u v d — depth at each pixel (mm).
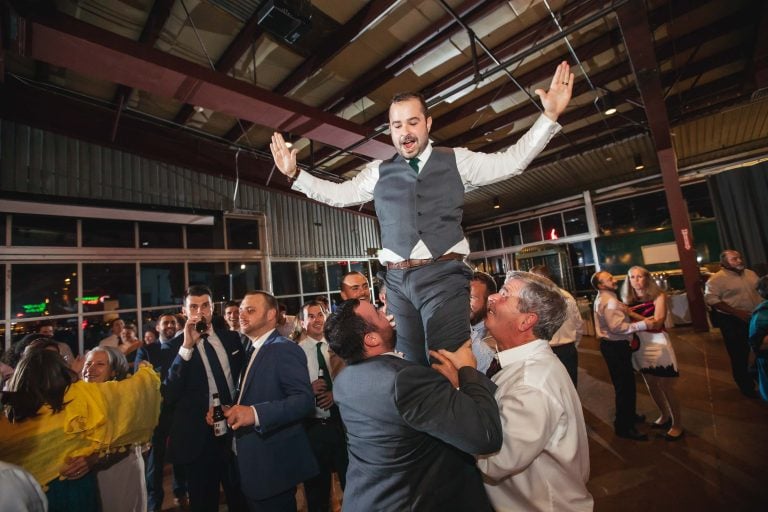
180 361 2387
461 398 1037
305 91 5516
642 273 3328
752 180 8227
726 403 3654
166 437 3105
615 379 3316
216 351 2457
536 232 11945
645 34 3793
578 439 1146
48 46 3062
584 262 10805
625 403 3268
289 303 9328
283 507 1870
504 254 12711
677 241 6887
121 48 3197
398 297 1365
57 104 4562
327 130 4961
